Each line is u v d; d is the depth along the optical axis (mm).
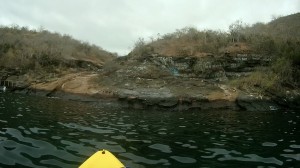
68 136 9023
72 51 39031
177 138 9367
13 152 7094
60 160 6664
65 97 20141
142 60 22875
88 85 20844
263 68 20516
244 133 10367
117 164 5477
